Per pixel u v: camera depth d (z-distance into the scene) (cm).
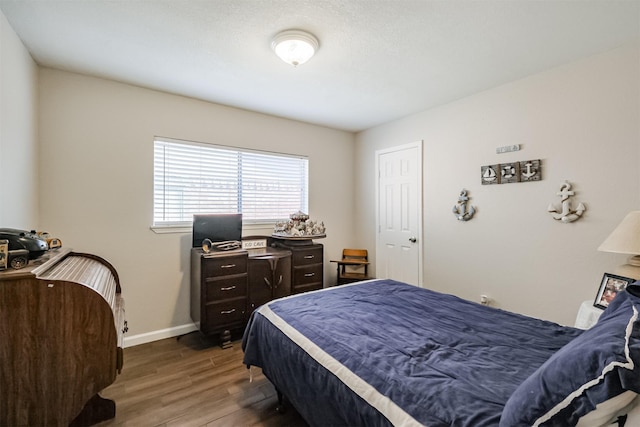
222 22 177
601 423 67
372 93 286
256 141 341
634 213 175
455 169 307
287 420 169
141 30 185
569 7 163
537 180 245
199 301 263
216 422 167
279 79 254
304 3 160
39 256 158
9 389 133
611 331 77
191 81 258
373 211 408
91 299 146
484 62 226
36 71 225
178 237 290
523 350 128
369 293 218
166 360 239
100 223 253
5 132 169
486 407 90
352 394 111
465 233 299
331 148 411
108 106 255
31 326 136
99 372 147
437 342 137
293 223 339
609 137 209
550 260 239
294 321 167
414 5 162
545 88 239
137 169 269
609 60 208
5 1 156
